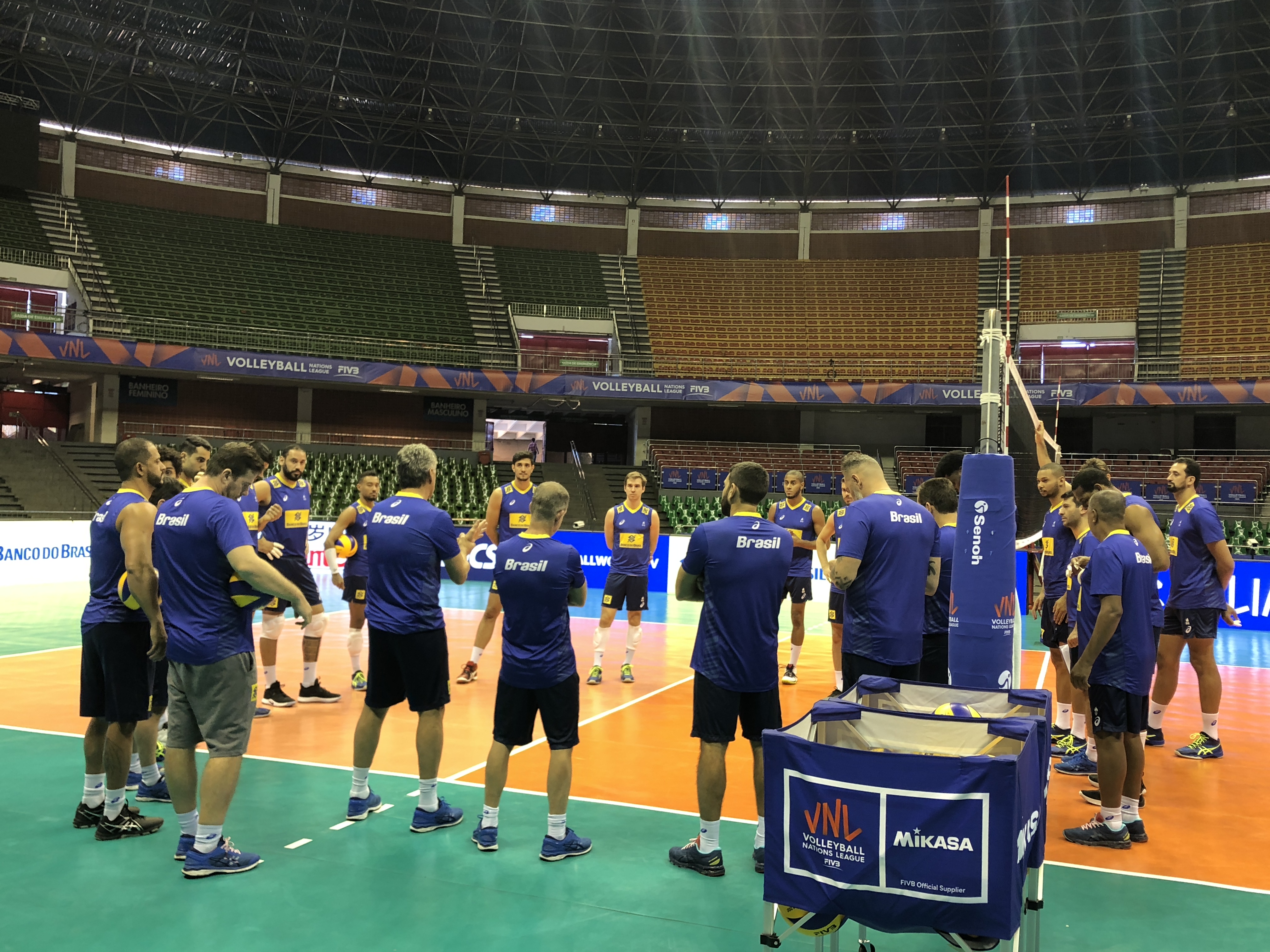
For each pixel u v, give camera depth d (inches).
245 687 158.6
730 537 162.9
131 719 169.5
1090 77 1153.4
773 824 107.3
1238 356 1111.0
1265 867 167.8
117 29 1050.7
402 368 1065.5
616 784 213.2
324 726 261.9
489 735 257.6
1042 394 1029.8
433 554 180.7
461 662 385.4
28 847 166.4
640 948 131.0
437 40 1152.8
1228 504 989.8
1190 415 1168.8
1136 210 1262.3
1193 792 216.7
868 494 188.5
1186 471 253.9
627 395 1112.8
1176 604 255.8
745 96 1245.7
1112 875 163.0
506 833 178.9
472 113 1236.5
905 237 1344.7
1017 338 1213.1
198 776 210.5
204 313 1104.2
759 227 1376.7
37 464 928.9
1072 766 234.1
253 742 243.0
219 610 155.9
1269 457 1101.1
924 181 1322.6
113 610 168.9
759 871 161.5
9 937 130.6
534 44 1170.6
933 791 98.6
